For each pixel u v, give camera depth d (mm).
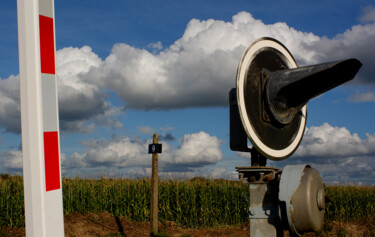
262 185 3721
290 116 3859
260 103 3678
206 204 13484
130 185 14125
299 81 3580
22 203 11312
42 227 3014
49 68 3154
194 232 12180
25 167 3025
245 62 3568
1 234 10133
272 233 3650
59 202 3188
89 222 11992
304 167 3629
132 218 13367
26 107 3025
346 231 11469
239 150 3891
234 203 13820
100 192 13516
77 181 13805
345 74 3580
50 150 3131
